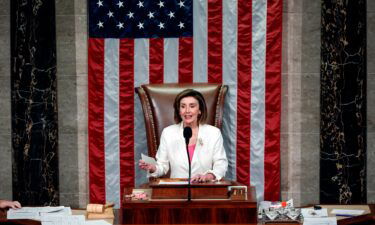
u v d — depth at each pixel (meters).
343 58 19.83
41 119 20.23
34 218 13.29
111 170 20.50
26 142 20.30
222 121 19.30
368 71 20.30
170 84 18.97
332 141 20.20
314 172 20.84
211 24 19.80
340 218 13.27
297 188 20.97
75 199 21.14
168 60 20.00
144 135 20.39
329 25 19.77
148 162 14.53
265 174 20.20
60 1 20.38
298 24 20.28
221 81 19.95
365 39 19.78
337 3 19.62
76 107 20.73
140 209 12.34
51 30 19.92
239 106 20.02
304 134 20.72
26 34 19.88
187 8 19.81
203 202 12.34
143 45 19.98
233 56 19.88
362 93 19.92
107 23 19.95
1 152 21.00
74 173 21.03
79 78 20.62
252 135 20.11
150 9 19.89
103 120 20.30
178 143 17.30
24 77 20.03
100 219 13.27
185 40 19.89
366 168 20.47
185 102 16.95
